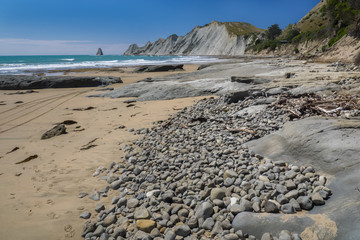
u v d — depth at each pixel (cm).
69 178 492
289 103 764
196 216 328
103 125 899
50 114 1127
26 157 613
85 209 388
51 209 387
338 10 5025
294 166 403
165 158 543
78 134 797
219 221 310
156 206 370
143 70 3819
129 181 471
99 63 6456
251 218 299
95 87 2281
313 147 412
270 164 423
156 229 315
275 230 278
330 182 342
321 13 11112
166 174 466
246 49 13975
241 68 2150
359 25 2869
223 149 538
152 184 441
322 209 297
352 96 736
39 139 763
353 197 290
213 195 360
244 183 379
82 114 1108
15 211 380
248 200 342
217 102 1088
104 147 663
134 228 327
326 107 652
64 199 416
